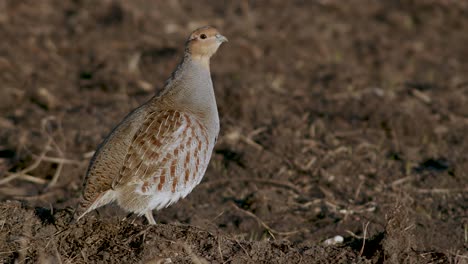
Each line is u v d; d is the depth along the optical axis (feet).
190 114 29.60
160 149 28.45
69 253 26.63
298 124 48.93
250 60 64.49
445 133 49.16
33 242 26.76
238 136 45.85
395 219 28.32
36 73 57.72
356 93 56.65
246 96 53.16
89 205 27.55
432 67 67.15
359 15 82.12
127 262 25.95
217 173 41.65
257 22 75.46
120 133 28.63
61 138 44.88
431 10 84.69
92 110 50.31
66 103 52.31
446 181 41.22
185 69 30.73
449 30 79.05
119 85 55.88
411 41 74.33
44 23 70.13
